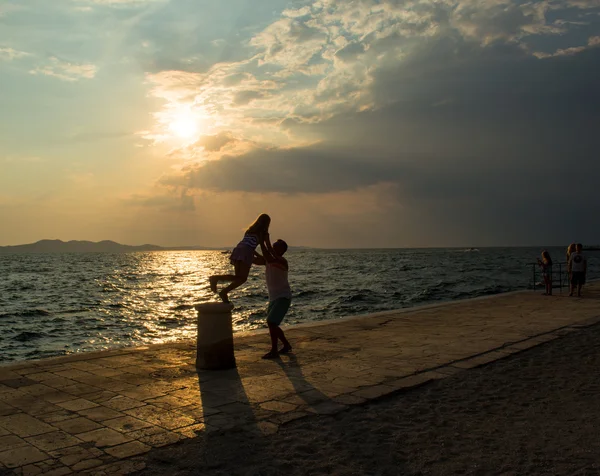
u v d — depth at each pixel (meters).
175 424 5.05
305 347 9.08
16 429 4.90
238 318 23.28
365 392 6.15
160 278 61.47
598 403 5.76
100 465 4.09
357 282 44.16
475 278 46.75
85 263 126.88
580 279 17.86
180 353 8.52
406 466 4.13
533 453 4.36
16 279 58.00
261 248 8.02
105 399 5.89
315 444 4.58
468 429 4.98
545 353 8.56
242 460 4.23
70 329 21.00
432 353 8.51
